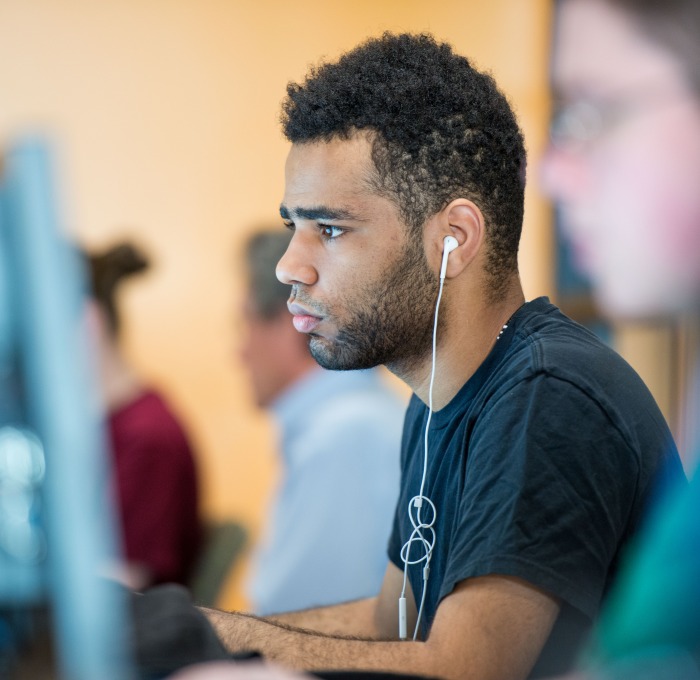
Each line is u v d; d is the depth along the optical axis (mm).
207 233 6004
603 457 1739
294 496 3428
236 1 5898
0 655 1134
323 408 3467
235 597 4953
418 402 2287
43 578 1126
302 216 1955
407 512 2199
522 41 4965
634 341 4613
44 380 1101
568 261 4711
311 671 1497
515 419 1780
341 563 3340
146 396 3990
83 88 5824
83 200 5859
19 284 1090
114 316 3967
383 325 1955
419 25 5562
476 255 1981
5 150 1096
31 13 5746
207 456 6020
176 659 1399
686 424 4340
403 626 2082
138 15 5848
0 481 1117
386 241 1928
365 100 1934
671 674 1093
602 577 1693
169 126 5934
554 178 4754
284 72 5969
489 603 1646
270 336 3613
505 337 2012
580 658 1544
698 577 1127
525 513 1677
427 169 1928
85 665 1139
